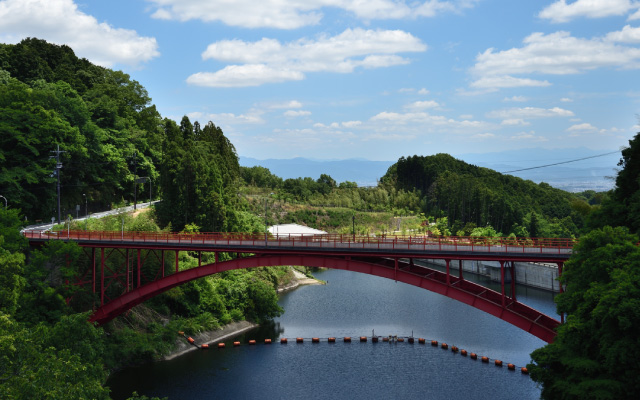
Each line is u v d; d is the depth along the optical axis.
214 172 124.81
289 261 75.12
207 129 157.12
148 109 170.25
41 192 106.06
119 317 89.88
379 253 69.81
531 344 92.88
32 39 159.38
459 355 87.38
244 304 105.81
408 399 70.62
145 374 79.31
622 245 49.25
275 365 83.25
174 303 99.75
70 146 109.06
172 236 83.62
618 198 62.34
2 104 108.38
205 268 78.75
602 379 42.69
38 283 73.06
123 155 134.38
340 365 83.25
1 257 57.56
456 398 70.81
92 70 165.75
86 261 86.06
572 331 47.50
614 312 42.41
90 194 123.12
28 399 33.09
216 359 85.94
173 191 120.19
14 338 36.66
